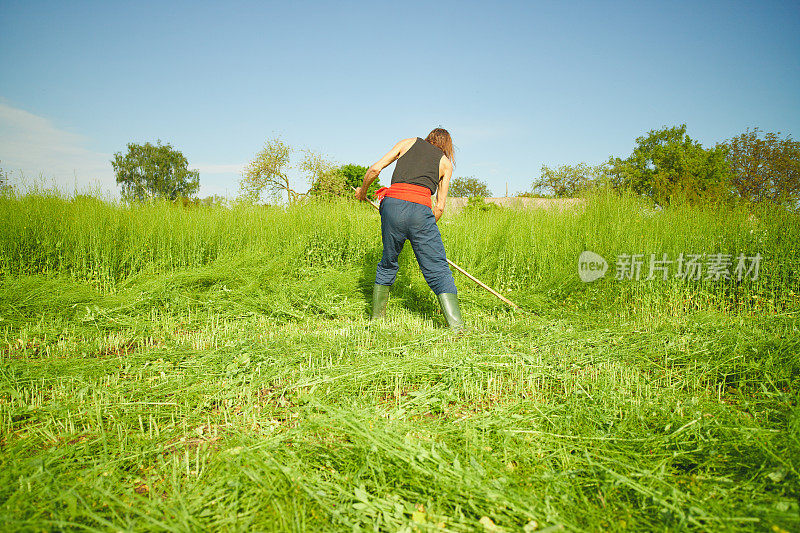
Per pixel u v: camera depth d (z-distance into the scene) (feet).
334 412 7.00
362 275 19.92
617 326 13.74
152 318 14.06
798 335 10.50
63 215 18.90
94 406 7.43
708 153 94.12
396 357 10.10
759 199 19.71
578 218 22.06
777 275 16.29
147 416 7.29
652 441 6.37
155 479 5.60
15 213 18.28
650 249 17.52
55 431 6.84
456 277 19.74
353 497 5.05
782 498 5.00
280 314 15.03
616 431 6.70
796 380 8.44
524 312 16.21
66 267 18.10
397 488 5.29
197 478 5.55
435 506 4.98
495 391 8.46
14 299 13.73
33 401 7.61
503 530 4.58
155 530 4.55
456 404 7.93
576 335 12.03
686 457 5.98
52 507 4.94
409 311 16.35
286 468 5.50
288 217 23.81
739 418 7.11
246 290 16.97
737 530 4.49
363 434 6.15
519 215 23.63
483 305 16.96
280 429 6.88
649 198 22.98
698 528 4.58
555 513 4.80
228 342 11.15
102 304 14.51
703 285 17.07
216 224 21.90
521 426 6.95
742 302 16.42
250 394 7.86
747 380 8.61
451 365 9.10
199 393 8.14
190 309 14.96
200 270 18.24
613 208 21.77
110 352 10.89
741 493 5.19
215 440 6.67
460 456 6.00
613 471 5.53
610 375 9.13
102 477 5.52
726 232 18.39
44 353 10.56
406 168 12.87
